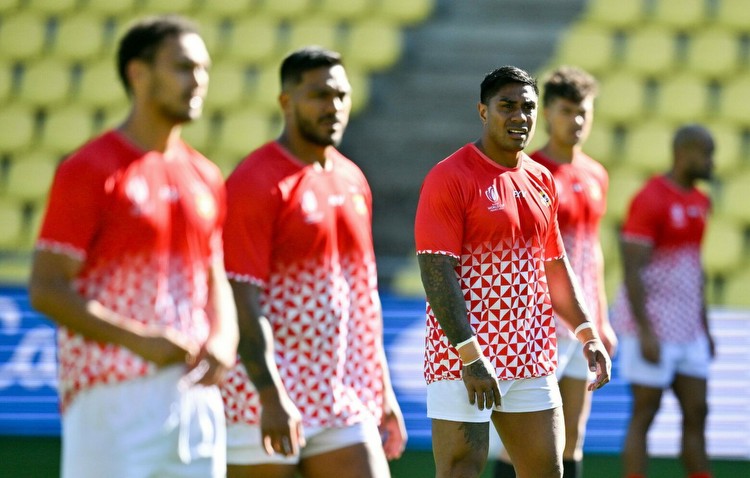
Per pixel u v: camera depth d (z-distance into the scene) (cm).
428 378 1538
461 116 3612
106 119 3603
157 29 1063
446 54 3734
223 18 3803
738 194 3375
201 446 1102
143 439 1059
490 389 1423
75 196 1026
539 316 1519
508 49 3747
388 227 3359
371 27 3797
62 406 1091
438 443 1523
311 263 1348
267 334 1291
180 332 1080
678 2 3844
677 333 2245
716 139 3525
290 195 1338
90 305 1021
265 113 3616
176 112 1068
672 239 2248
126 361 1055
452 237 1462
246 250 1308
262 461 1355
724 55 3741
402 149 3547
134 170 1061
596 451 2331
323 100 1351
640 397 2220
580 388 1983
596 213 2045
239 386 1356
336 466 1361
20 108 3606
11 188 3422
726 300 3131
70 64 3700
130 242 1055
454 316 1441
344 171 1412
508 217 1476
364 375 1395
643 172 3459
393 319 2375
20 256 3234
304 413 1339
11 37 3741
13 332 2359
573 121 2003
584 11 3838
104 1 3812
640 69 3697
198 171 1127
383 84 3669
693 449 2262
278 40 3769
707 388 2273
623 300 2291
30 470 2339
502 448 1969
